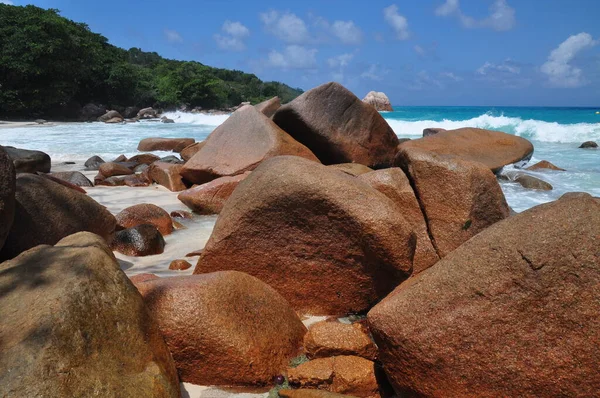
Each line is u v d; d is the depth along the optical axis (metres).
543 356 2.68
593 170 12.48
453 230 5.32
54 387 2.28
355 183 4.36
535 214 2.99
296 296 4.45
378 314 3.04
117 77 50.53
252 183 4.50
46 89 41.53
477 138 12.78
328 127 10.19
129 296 2.96
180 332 3.34
